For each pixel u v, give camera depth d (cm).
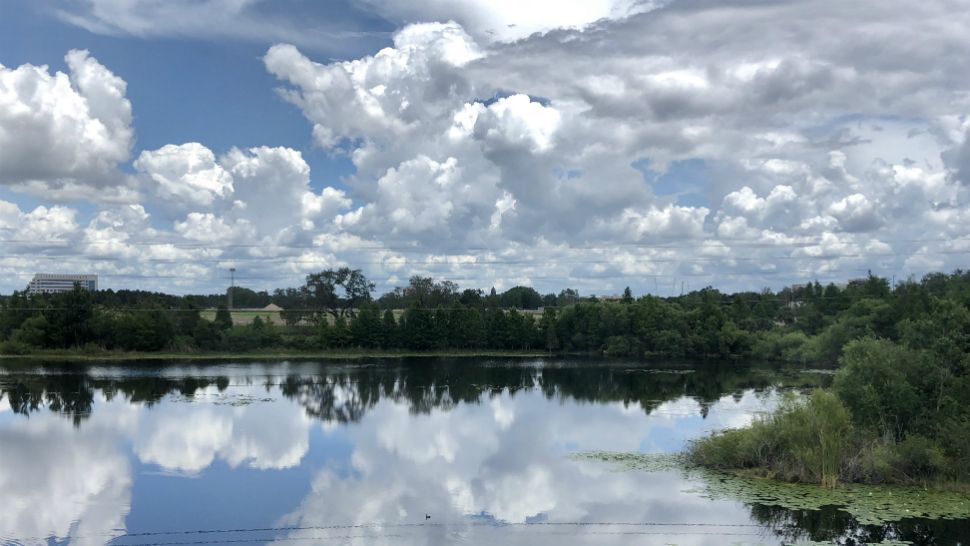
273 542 3444
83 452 5309
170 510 3938
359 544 3425
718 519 3722
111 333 14025
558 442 5753
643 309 15425
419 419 6919
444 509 3944
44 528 3625
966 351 5109
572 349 16375
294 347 15338
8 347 13350
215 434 6053
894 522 3650
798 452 4431
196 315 14725
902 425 4744
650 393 8906
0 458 5116
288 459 5147
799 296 18275
